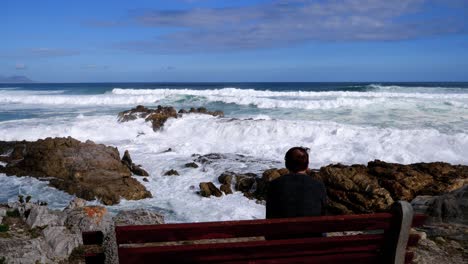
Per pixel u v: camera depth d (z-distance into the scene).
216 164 16.36
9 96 42.75
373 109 29.94
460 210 6.89
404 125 23.59
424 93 42.72
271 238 3.75
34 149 16.36
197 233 3.07
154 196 13.58
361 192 12.04
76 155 15.79
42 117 29.55
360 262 3.44
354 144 18.73
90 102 40.44
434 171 12.75
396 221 3.38
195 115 27.02
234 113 31.16
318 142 19.80
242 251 3.19
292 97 41.28
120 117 26.84
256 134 21.84
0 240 5.91
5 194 13.60
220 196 13.49
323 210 3.87
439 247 6.10
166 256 3.09
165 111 27.23
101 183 14.41
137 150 19.86
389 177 12.43
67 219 7.18
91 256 3.12
